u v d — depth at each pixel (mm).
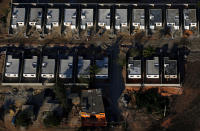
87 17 139750
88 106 125812
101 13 139750
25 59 133625
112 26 139625
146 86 132000
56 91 126250
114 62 136375
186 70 132875
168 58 131500
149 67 130625
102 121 127688
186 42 136750
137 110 129375
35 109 130250
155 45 137250
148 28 139000
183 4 140375
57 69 133625
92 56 137375
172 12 137750
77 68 133625
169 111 128250
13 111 130125
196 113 127062
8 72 132000
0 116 130000
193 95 129500
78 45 139375
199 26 137625
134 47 137500
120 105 130500
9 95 133125
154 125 127125
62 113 128750
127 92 132250
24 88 134250
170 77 130875
